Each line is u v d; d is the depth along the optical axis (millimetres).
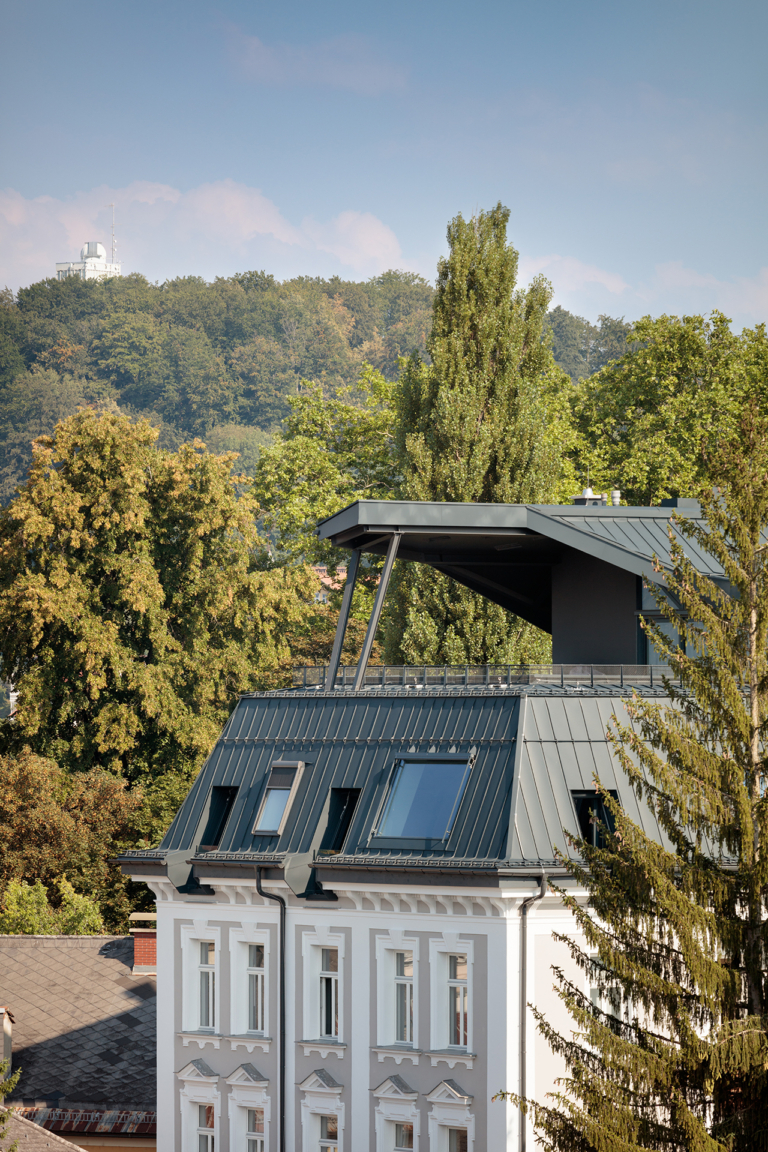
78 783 124125
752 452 52000
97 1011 82125
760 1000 47625
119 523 134250
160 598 133000
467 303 109812
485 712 63219
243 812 67375
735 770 48625
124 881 119875
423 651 103000
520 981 57969
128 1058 78062
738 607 50562
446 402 107500
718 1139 46531
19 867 117812
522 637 102438
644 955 48469
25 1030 80938
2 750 135750
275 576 141875
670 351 152625
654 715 49875
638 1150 46281
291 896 64375
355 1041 62125
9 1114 56750
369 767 64750
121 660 132125
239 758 69125
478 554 84562
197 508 139625
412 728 64750
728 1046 45656
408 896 60250
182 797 125125
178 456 142125
